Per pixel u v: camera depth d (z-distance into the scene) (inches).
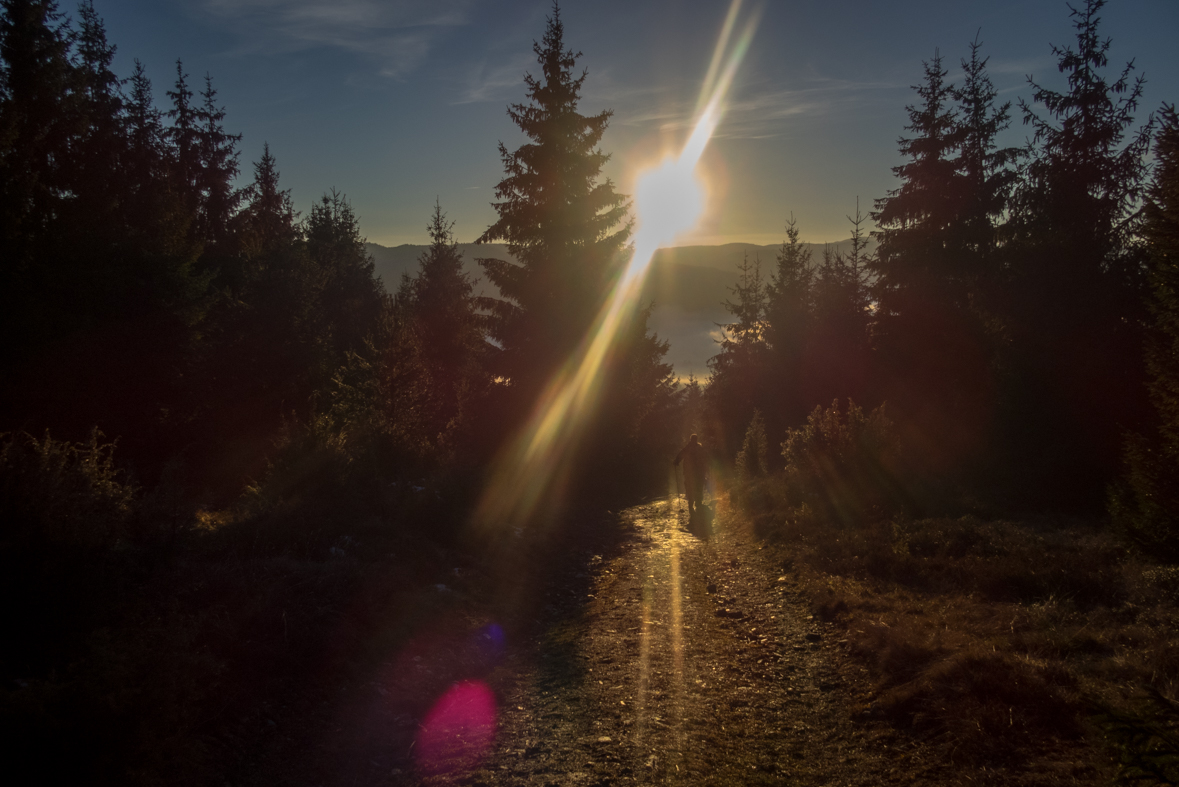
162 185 1107.9
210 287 1026.7
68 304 723.4
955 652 215.6
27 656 161.8
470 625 292.8
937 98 965.2
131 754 137.8
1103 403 507.8
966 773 151.8
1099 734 145.1
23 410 666.2
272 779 162.2
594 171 925.8
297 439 472.1
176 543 258.1
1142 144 673.0
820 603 301.0
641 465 993.5
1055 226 688.4
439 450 606.5
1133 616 236.7
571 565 436.5
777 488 580.7
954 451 637.9
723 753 181.0
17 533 185.0
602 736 192.9
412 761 178.2
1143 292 535.2
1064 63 709.3
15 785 124.9
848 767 167.9
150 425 788.6
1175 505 267.6
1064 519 422.9
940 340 877.8
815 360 1200.8
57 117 805.2
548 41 911.7
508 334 936.9
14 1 769.6
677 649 268.8
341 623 247.0
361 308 1692.9
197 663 172.7
